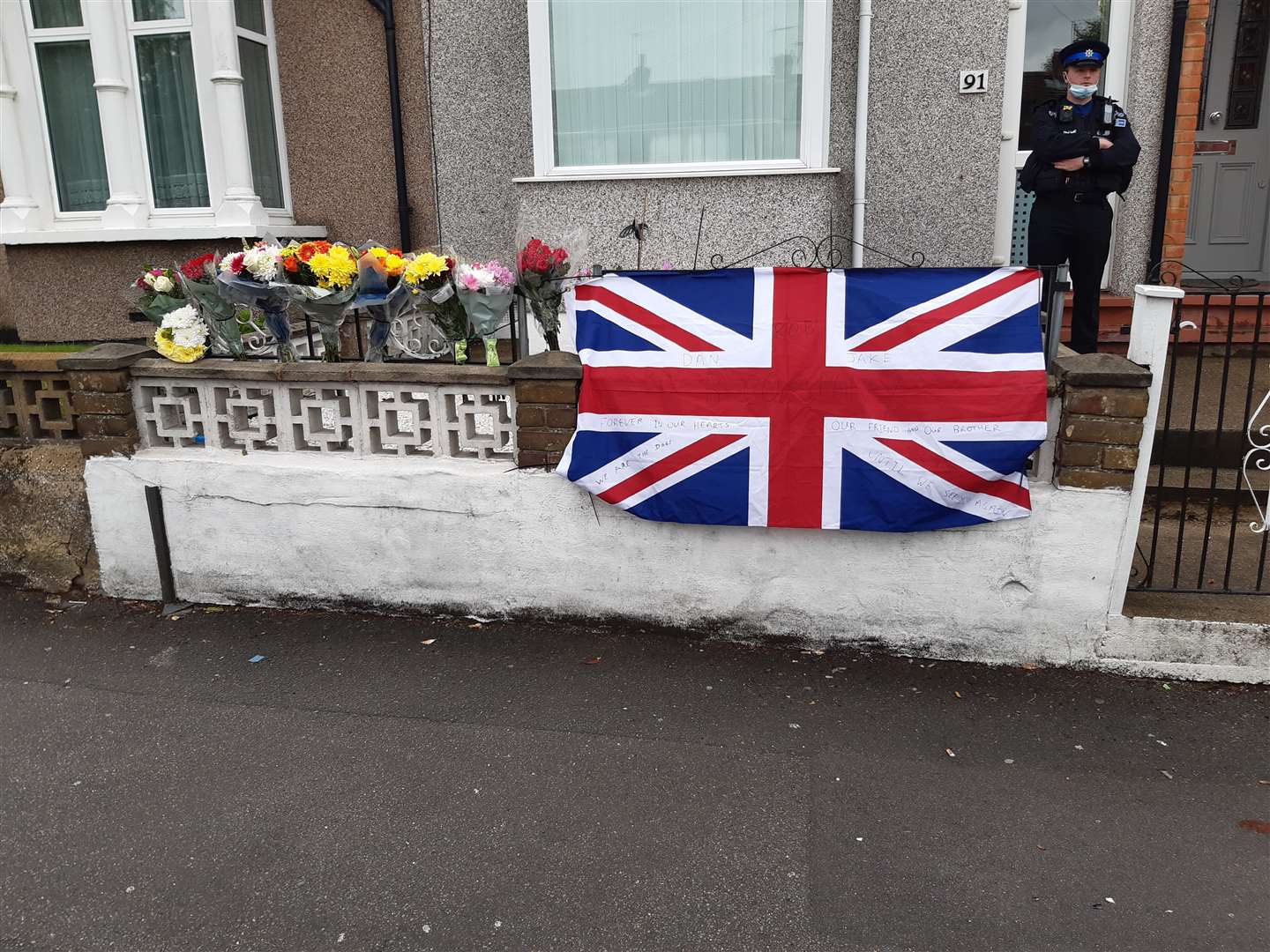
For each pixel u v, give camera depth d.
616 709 3.72
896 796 3.19
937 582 3.95
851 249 6.64
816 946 2.58
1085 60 5.36
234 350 4.78
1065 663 3.93
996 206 6.58
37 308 7.58
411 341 5.63
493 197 7.26
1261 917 2.68
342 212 7.74
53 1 7.46
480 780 3.30
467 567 4.39
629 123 6.54
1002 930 2.63
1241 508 4.93
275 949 2.60
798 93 6.29
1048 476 3.87
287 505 4.51
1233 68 7.27
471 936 2.63
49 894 2.81
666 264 6.49
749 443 3.89
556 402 4.11
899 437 3.78
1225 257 7.54
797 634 4.14
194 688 3.96
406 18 7.23
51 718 3.76
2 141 7.42
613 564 4.23
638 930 2.64
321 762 3.43
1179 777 3.29
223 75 7.05
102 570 4.85
